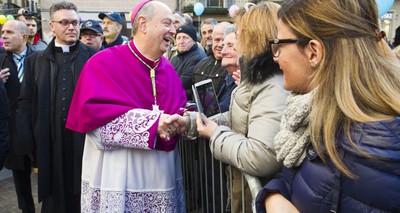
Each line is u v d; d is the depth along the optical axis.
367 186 0.78
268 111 1.36
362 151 0.78
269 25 1.40
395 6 14.52
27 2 17.41
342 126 0.85
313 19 0.92
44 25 14.12
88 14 14.74
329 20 0.89
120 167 1.86
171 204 1.98
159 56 1.96
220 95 2.75
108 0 14.88
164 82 2.01
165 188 1.95
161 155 1.94
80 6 14.67
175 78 2.18
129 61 1.91
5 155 2.92
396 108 0.81
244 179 1.57
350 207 0.81
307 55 0.96
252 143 1.36
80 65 2.79
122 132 1.77
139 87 1.89
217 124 1.71
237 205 1.70
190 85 3.82
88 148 2.01
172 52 4.59
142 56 1.92
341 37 0.88
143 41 1.90
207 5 15.81
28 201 3.49
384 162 0.75
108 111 1.77
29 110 2.83
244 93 1.52
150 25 1.86
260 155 1.32
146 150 1.90
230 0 15.73
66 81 2.73
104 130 1.78
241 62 1.56
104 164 1.88
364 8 0.90
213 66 3.16
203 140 2.17
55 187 2.70
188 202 2.65
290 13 0.97
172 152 2.03
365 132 0.79
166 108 1.97
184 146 2.66
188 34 3.94
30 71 2.82
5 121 2.90
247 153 1.36
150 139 1.76
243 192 1.58
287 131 1.03
